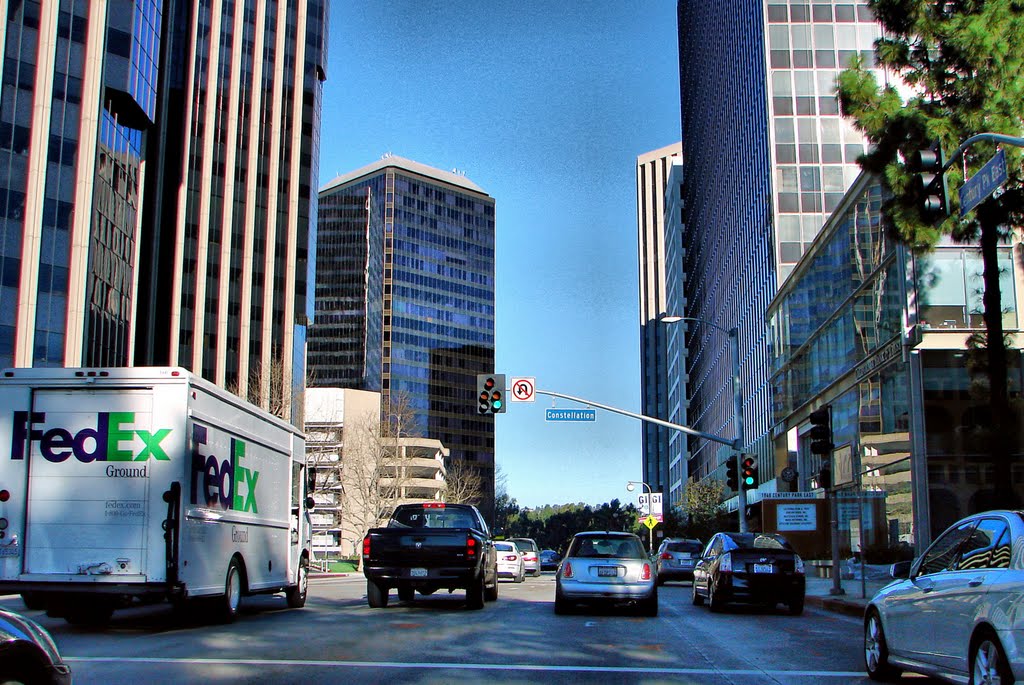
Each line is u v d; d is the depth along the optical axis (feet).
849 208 132.57
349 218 570.87
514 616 57.31
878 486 119.34
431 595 81.20
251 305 275.80
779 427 181.06
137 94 196.85
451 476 399.85
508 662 35.58
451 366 617.21
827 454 78.28
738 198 252.21
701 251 354.54
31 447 44.65
